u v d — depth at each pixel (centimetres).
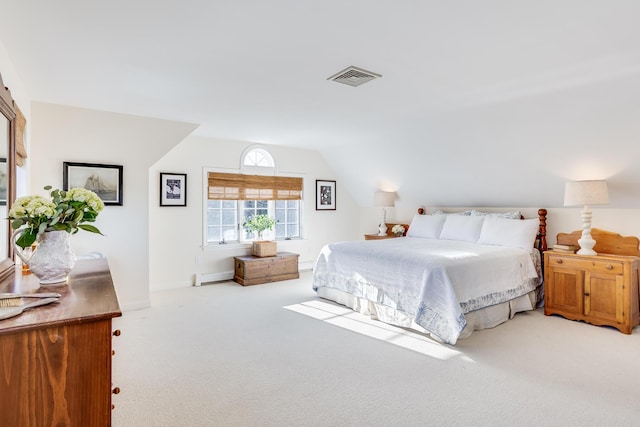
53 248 163
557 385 239
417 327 336
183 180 513
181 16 195
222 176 547
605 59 248
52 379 115
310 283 543
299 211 640
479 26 204
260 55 246
